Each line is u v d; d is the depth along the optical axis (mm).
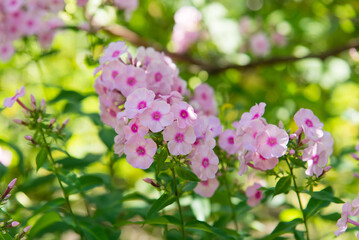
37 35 1439
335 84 1731
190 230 1239
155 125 1064
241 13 1939
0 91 1565
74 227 1173
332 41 1887
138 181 1439
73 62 1744
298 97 1699
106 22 1519
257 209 1477
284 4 1906
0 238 1104
